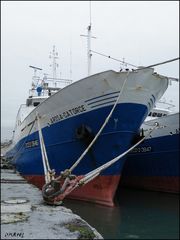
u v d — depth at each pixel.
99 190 10.78
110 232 9.16
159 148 14.35
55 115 11.29
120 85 9.58
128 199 13.73
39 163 12.69
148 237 8.78
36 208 6.46
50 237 4.52
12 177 12.30
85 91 10.07
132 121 10.14
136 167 15.98
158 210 11.79
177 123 13.23
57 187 6.95
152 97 10.41
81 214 10.37
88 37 13.20
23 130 14.62
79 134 10.37
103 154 10.40
